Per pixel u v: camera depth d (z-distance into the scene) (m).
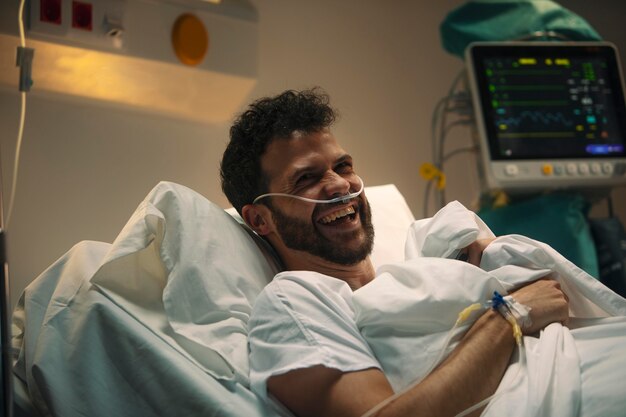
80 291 1.66
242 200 2.11
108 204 2.72
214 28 2.83
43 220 2.59
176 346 1.60
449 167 3.66
